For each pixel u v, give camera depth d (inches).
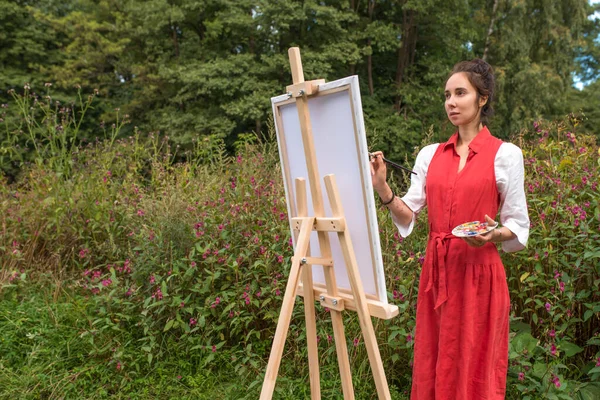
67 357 117.6
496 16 549.6
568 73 569.0
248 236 124.3
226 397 104.8
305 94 70.1
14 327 129.6
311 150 71.2
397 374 110.4
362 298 68.9
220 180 157.4
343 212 70.4
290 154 81.1
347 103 65.3
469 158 74.1
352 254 69.1
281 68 468.4
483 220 73.2
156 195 172.9
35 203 176.4
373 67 559.2
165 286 115.9
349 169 67.7
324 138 70.7
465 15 544.1
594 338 103.3
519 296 107.0
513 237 72.6
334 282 74.5
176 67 503.2
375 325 108.4
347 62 511.2
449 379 75.5
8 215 175.6
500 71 506.0
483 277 73.7
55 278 155.9
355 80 63.1
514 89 525.0
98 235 165.8
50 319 132.4
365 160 64.7
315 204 72.6
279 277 117.3
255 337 119.9
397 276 111.7
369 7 525.7
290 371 111.7
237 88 461.1
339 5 515.2
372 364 69.3
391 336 100.7
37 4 581.0
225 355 115.3
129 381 111.2
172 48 565.0
